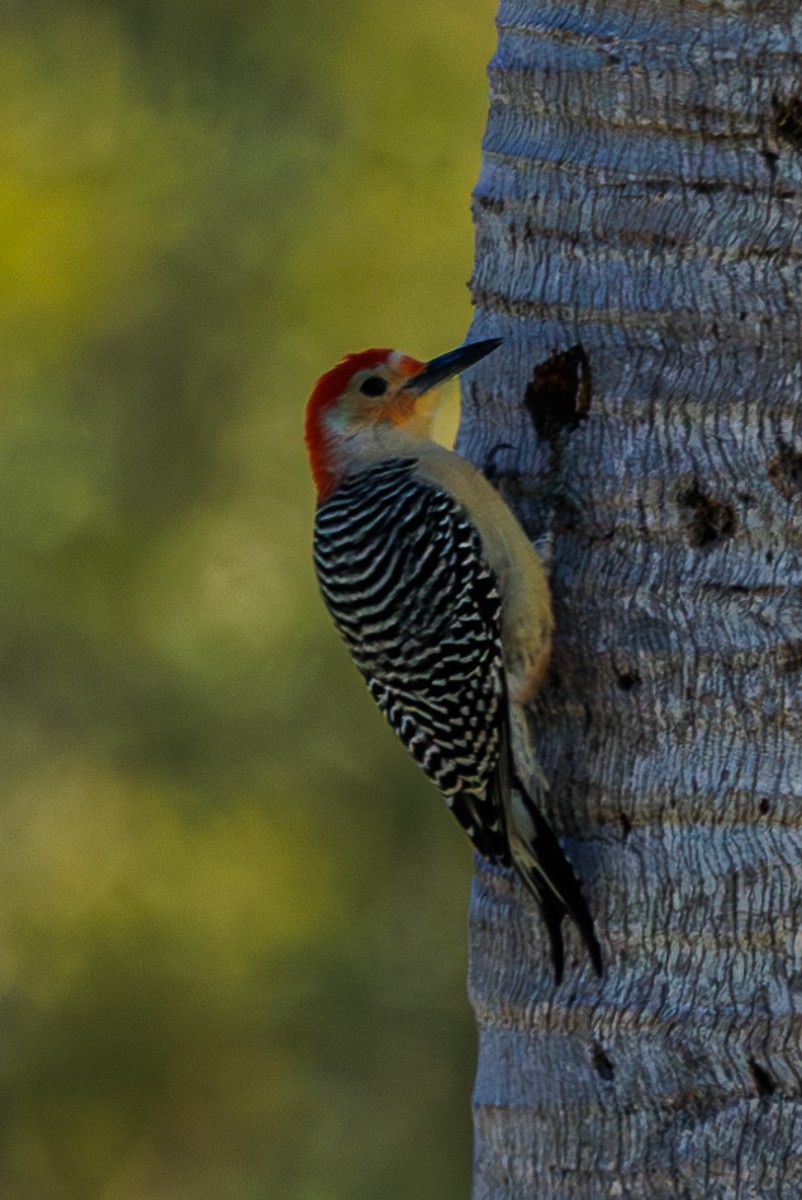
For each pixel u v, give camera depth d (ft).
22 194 46.98
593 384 24.27
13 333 47.06
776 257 23.76
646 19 24.06
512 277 25.14
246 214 46.68
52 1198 50.37
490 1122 24.72
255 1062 48.88
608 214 24.25
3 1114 50.03
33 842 47.93
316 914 47.44
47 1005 48.75
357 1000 47.32
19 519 46.09
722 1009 23.40
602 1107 23.67
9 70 47.78
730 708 23.63
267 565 46.32
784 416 23.71
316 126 46.50
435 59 45.62
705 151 23.88
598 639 24.12
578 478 24.35
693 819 23.66
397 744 46.60
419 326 45.57
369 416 28.35
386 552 26.53
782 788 23.53
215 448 46.75
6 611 46.21
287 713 46.29
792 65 23.67
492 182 25.40
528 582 24.47
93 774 47.52
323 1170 47.65
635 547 24.02
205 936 47.70
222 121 47.06
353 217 45.91
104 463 46.55
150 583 46.32
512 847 24.40
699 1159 23.27
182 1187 50.06
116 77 47.91
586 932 23.66
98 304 47.09
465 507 25.86
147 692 46.42
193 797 47.01
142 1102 49.47
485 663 25.22
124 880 47.70
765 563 23.71
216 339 46.83
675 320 23.97
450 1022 47.24
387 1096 47.50
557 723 24.43
